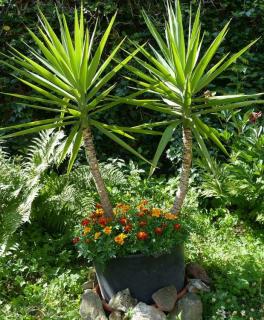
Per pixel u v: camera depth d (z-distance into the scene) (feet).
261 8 18.06
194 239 13.10
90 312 10.46
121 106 17.88
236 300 10.89
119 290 10.45
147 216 10.37
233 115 14.96
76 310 10.84
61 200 13.16
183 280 10.93
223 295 10.65
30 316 10.82
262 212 14.02
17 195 12.89
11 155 17.49
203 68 9.71
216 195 14.48
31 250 13.16
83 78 9.45
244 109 17.44
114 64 17.90
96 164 10.44
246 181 13.91
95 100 9.78
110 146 17.88
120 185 15.28
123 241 9.87
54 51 9.36
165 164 17.74
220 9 18.58
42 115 17.94
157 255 10.09
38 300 11.30
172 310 10.25
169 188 15.52
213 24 18.35
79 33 9.31
